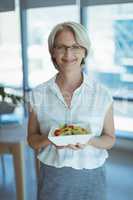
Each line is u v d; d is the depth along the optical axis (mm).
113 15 4047
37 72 4566
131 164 3404
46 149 1257
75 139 1124
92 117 1219
